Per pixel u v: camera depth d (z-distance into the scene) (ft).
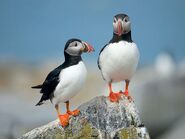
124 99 31.76
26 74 92.32
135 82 73.61
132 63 31.37
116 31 31.55
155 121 67.26
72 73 30.63
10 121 61.52
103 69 32.09
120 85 66.85
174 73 76.13
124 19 31.35
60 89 30.89
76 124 31.22
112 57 31.14
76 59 31.04
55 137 31.27
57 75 30.94
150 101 67.97
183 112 67.00
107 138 30.78
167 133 66.64
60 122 31.32
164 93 68.80
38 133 31.63
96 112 31.17
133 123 31.07
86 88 80.07
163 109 67.67
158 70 82.48
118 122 30.99
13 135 59.77
